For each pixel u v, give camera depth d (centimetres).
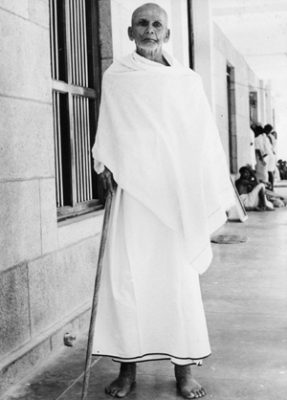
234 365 309
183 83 267
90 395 275
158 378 293
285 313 406
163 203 263
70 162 399
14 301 296
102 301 271
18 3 302
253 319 393
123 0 476
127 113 260
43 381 292
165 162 263
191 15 803
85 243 386
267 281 509
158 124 260
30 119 315
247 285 495
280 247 686
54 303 340
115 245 269
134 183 260
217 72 1097
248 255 639
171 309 265
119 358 267
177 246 265
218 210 275
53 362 317
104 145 265
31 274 314
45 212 330
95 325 270
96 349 269
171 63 269
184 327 265
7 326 290
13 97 297
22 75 306
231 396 270
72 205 399
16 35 300
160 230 266
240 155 1374
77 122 415
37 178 322
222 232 816
